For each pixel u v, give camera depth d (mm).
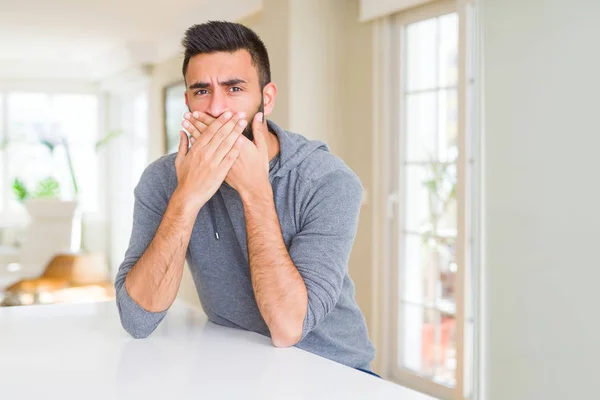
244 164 1193
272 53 3918
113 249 8039
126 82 7203
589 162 1201
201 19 5016
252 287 1289
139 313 1185
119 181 7934
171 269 1184
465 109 3043
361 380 955
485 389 1440
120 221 7926
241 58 1191
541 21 1271
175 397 884
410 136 3486
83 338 1210
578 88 1216
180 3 4828
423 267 3416
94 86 8094
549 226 1286
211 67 1183
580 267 1222
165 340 1197
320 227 1232
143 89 7051
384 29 3562
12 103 7828
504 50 1355
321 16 3816
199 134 1217
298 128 3746
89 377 972
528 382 1324
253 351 1116
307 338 1306
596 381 1202
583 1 1195
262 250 1174
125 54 6676
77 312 1440
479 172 1431
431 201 3357
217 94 1189
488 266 1420
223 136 1182
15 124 7844
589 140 1197
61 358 1074
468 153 3057
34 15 5254
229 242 1309
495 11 1370
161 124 6406
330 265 1202
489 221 1417
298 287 1153
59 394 899
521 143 1321
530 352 1327
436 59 3297
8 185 7820
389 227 3613
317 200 1252
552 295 1283
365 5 3557
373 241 3658
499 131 1374
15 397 888
